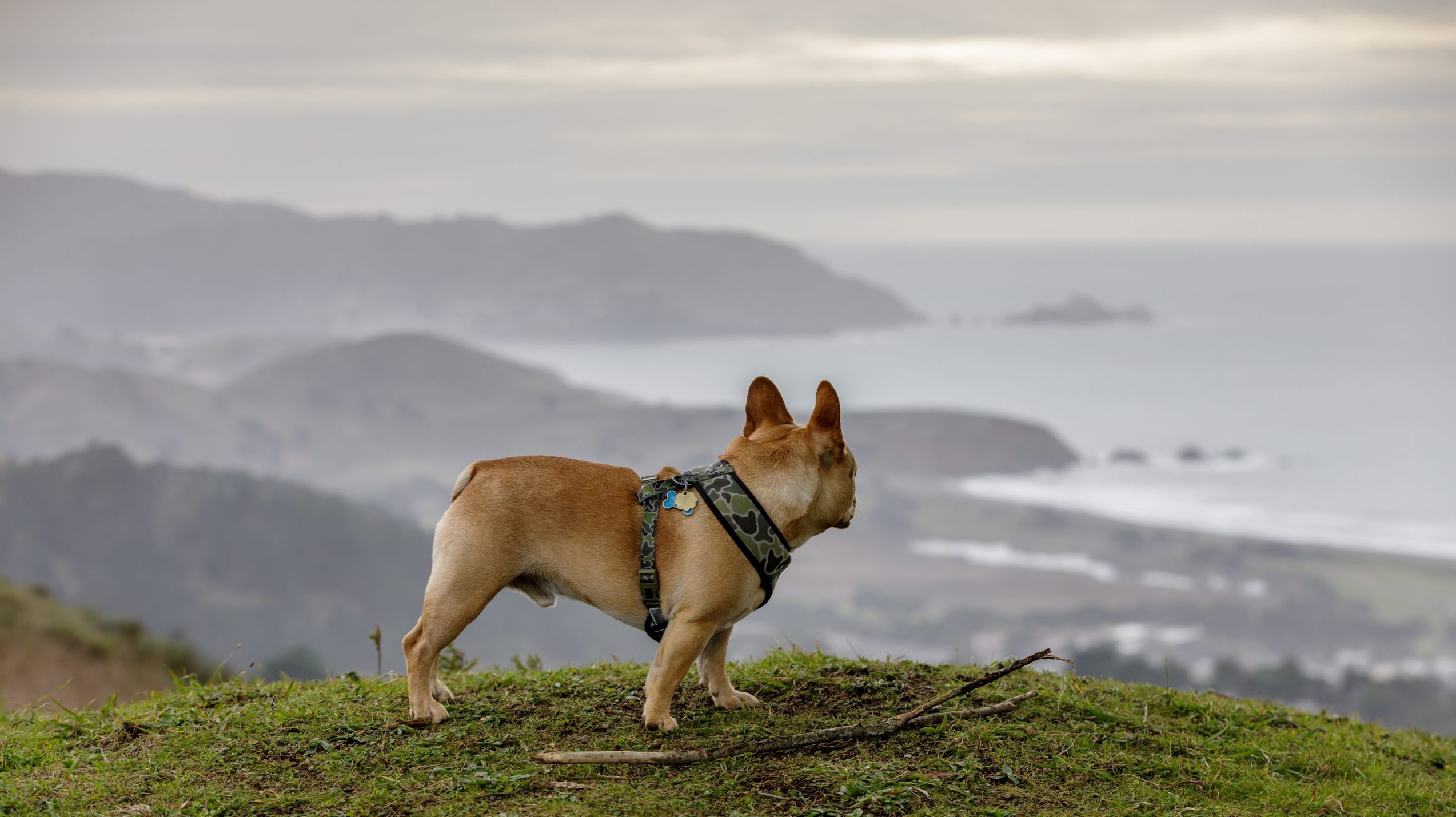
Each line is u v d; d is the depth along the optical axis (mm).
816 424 3633
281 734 3621
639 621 3621
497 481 3588
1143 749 3654
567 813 3404
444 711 3650
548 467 3607
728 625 3648
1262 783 3588
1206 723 3785
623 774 3500
